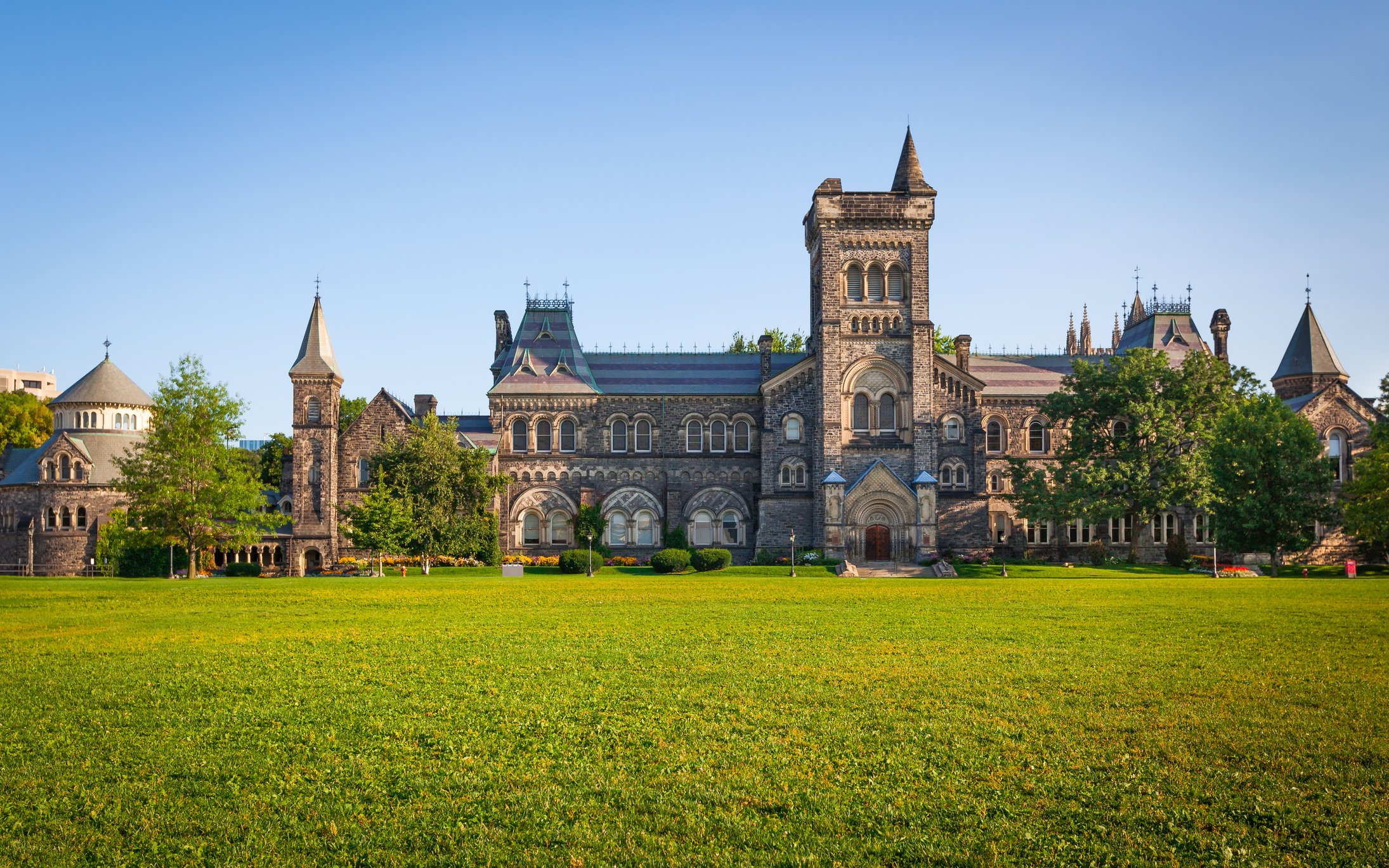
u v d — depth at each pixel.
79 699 22.98
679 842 14.16
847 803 15.66
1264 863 13.24
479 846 14.12
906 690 23.55
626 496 91.12
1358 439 86.62
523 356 93.50
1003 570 69.50
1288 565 83.19
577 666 27.39
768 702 22.44
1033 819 14.95
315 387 87.44
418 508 77.12
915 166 88.56
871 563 81.25
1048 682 24.39
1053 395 81.06
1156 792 15.94
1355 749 18.05
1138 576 69.50
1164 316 98.88
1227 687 23.59
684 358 97.62
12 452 100.81
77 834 14.61
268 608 44.69
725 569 78.38
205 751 18.67
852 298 87.06
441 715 21.45
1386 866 13.14
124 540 76.56
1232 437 75.44
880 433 86.31
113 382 94.19
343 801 15.97
